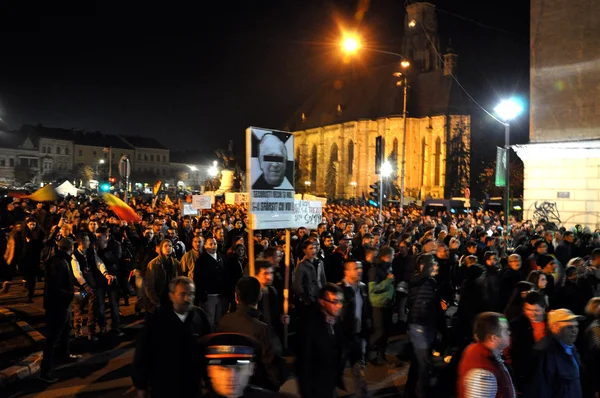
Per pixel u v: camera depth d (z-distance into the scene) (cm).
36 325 1120
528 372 499
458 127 8219
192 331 479
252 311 510
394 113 8806
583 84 2284
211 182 6719
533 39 2434
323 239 1324
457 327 866
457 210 4647
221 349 296
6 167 10950
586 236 1528
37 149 11356
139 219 1642
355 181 9406
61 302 789
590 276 880
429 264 714
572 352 502
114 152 12419
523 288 680
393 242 1330
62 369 837
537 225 1953
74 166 11775
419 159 8606
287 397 288
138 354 461
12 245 1410
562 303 834
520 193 6150
